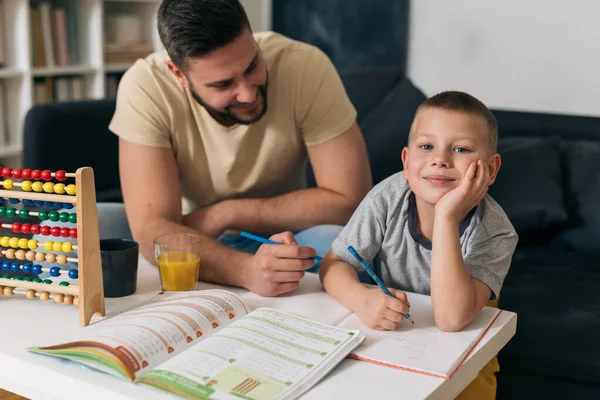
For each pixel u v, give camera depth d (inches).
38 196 47.4
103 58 142.8
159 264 53.1
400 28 141.1
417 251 55.1
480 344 45.3
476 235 51.5
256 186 72.8
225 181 71.8
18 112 130.5
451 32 136.3
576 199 96.9
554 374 70.0
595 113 124.3
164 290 53.5
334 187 70.9
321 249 66.1
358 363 41.8
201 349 41.3
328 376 39.9
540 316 73.9
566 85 126.1
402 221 55.3
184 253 52.8
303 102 70.4
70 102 89.9
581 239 95.0
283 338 43.3
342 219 71.1
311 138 71.5
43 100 134.4
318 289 55.2
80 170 45.4
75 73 142.4
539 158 98.1
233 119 64.9
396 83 120.6
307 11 153.8
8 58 128.7
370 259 56.8
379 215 55.6
